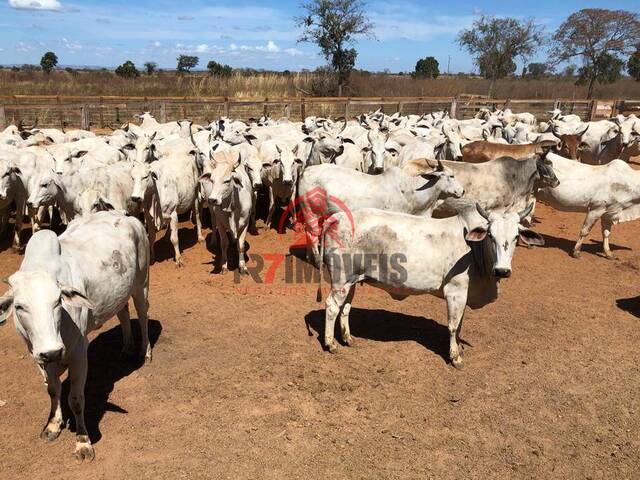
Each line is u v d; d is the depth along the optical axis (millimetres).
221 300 8258
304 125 19016
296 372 6262
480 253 6066
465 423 5426
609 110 28500
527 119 22781
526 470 4820
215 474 4633
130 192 9711
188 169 10141
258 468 4723
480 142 11789
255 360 6504
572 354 6809
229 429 5215
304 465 4773
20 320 4148
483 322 7676
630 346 7043
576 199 10219
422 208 8648
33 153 10719
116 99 24906
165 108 27312
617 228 12820
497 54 47031
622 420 5535
